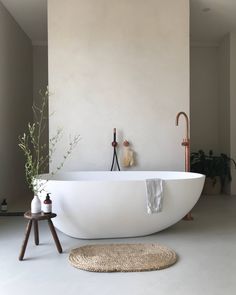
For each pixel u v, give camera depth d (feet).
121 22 14.46
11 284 7.43
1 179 15.52
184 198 11.01
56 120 14.34
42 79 21.25
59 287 7.25
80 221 10.36
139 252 9.26
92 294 6.93
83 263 8.39
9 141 16.79
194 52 21.49
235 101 19.61
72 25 14.33
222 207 15.96
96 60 14.40
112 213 10.34
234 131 19.67
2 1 15.29
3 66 15.88
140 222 10.71
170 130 14.64
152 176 14.01
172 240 10.61
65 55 14.33
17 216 14.24
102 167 14.43
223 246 10.01
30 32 19.60
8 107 16.65
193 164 19.88
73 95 14.35
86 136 14.39
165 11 14.57
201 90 21.56
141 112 14.55
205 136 21.50
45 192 10.28
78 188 10.10
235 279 7.65
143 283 7.43
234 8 16.01
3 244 10.30
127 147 14.46
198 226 12.36
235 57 19.53
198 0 15.07
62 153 14.34
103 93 14.42
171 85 14.62
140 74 14.52
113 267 8.13
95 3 14.39
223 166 19.52
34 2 15.43
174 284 7.38
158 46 14.56
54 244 10.25
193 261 8.75
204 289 7.14
